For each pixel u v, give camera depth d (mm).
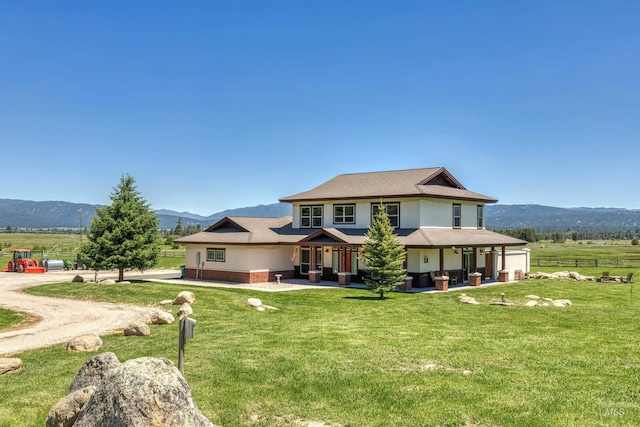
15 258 47094
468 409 8922
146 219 33844
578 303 24609
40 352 14164
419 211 33312
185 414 6344
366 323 18047
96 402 6473
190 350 13617
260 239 35656
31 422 8766
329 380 10719
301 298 26500
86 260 32531
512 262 40219
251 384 10547
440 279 30672
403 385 10297
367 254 27672
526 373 10992
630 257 71625
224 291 26891
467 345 13828
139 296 24953
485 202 39688
